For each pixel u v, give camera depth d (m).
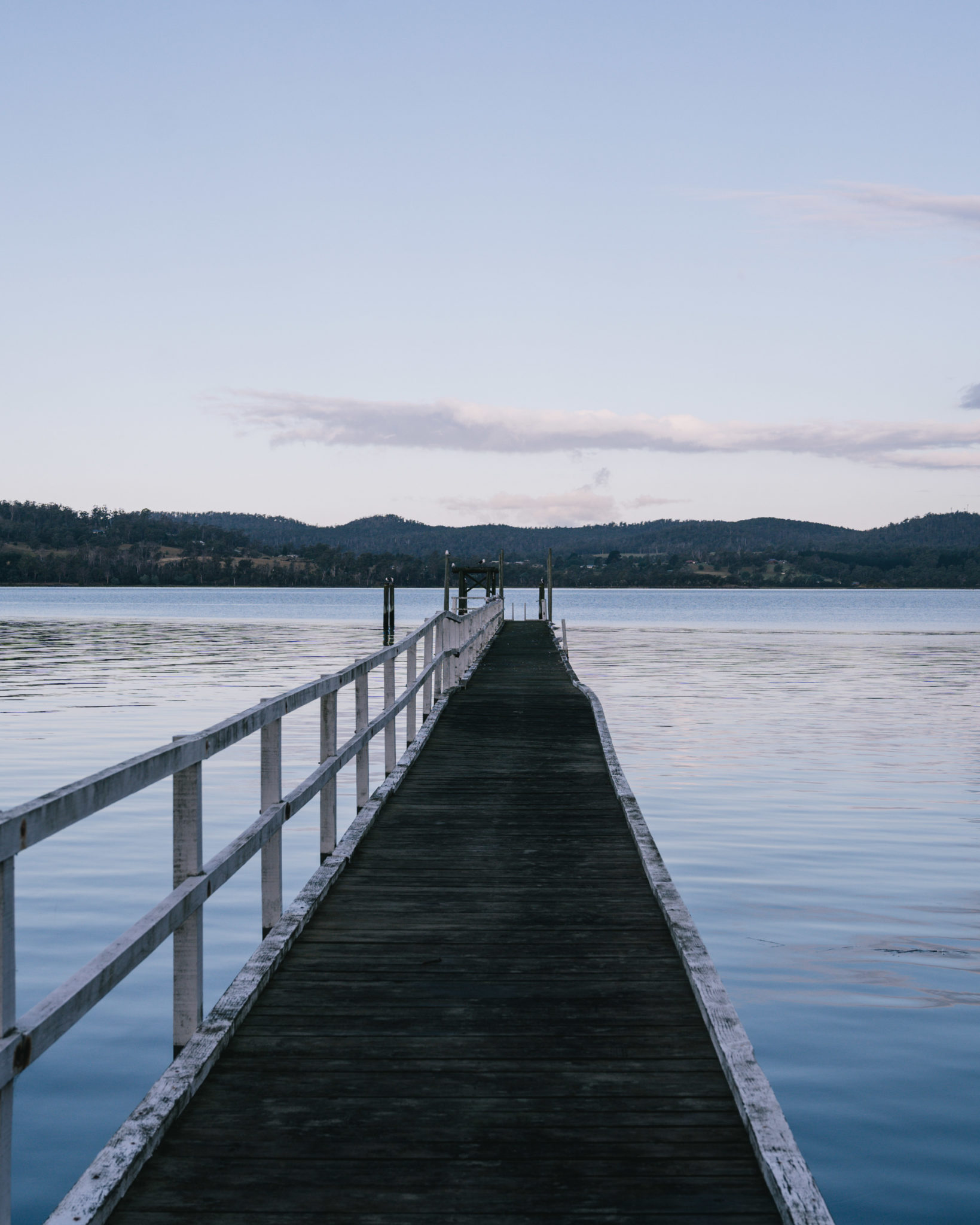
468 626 23.00
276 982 5.67
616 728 25.84
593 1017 5.21
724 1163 3.86
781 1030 7.27
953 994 7.96
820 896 10.84
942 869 11.98
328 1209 3.55
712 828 14.24
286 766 18.88
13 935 3.12
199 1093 4.39
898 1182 5.33
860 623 113.94
